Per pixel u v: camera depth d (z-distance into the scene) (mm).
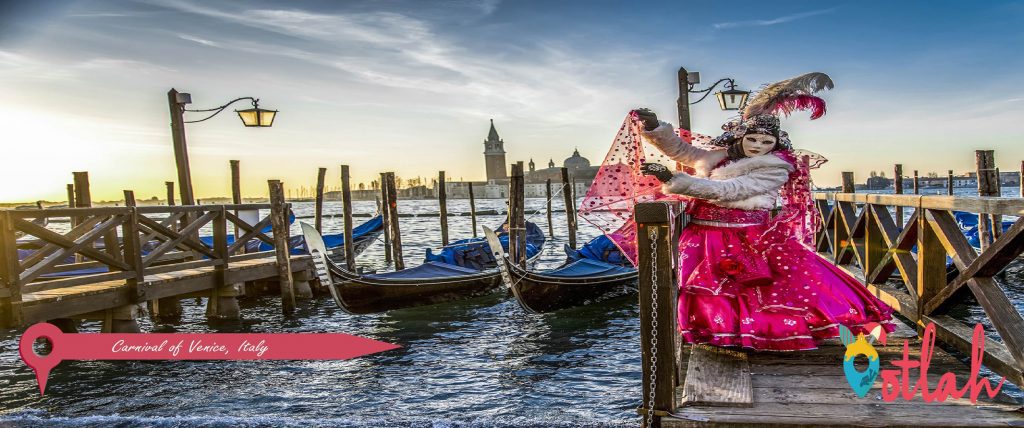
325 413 5836
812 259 3863
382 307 10102
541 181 156625
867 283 5625
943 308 4094
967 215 14672
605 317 9984
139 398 6332
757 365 3699
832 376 3508
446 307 10789
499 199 128375
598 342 8391
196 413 5895
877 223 5328
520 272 9570
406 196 148250
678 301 3920
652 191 4184
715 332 3793
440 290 10758
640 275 2984
